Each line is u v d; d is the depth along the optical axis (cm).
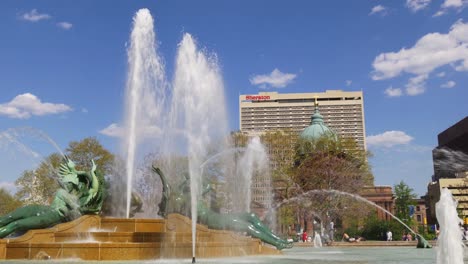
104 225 2156
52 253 1750
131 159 2703
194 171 2323
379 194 9925
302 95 19512
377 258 2098
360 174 6197
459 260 1197
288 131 6569
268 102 19062
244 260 1858
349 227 6391
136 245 1736
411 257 2181
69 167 2262
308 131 9425
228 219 2327
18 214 2028
